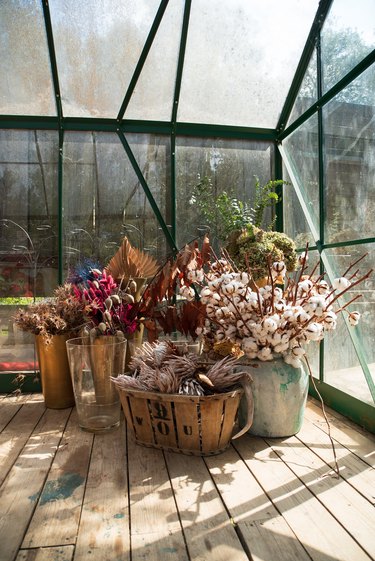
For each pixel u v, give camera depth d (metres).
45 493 2.06
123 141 3.89
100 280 3.17
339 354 3.20
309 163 3.59
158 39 3.46
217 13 3.34
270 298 2.56
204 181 4.01
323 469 2.28
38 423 3.00
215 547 1.66
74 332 3.26
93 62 3.53
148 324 3.30
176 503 1.97
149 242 3.95
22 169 3.81
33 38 3.37
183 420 2.41
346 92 3.04
